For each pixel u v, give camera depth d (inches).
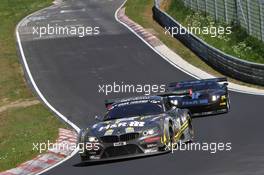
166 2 5526.6
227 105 2129.7
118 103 1544.0
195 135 1710.1
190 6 5036.9
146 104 1507.1
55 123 2353.6
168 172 1192.2
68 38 4564.5
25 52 4254.4
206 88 2151.8
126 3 5915.4
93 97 2874.0
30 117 2581.2
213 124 1887.3
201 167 1213.7
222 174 1125.7
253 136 1573.6
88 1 6417.3
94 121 2320.4
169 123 1423.5
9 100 3102.9
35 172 1449.3
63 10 5944.9
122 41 4303.6
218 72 3368.6
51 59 3969.0
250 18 4013.3
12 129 2409.0
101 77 3334.2
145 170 1235.9
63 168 1423.5
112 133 1359.5
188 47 3969.0
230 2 4328.3
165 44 4106.8
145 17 5093.5
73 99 2878.9
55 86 3257.9
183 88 2180.1
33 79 3494.1
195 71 3390.7
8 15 5812.0
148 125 1368.1
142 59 3745.1
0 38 4790.8
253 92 2684.5
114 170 1277.1
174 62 3634.4
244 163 1215.6
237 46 3941.9
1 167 1631.4
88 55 3976.4
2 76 3654.0
